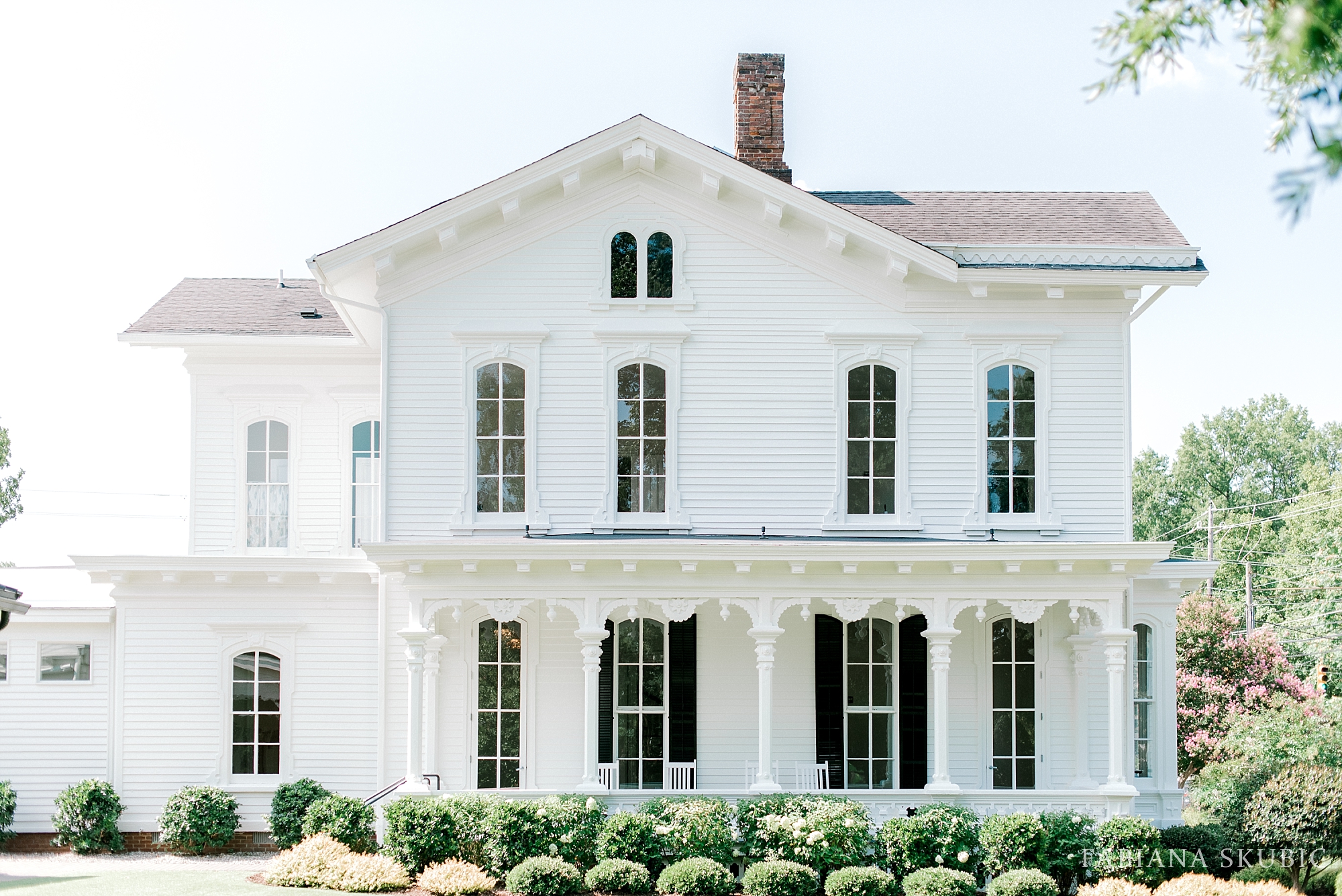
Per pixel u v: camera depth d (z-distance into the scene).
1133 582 20.47
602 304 20.03
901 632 19.78
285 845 19.62
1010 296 20.17
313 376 22.89
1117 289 20.19
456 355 19.97
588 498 19.77
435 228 19.56
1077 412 20.11
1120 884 16.28
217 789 20.08
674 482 19.80
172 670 20.64
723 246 20.17
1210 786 21.12
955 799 18.03
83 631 20.92
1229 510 63.34
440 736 19.67
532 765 19.62
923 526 19.84
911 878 16.33
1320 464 57.50
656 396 20.02
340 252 19.30
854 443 20.02
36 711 20.73
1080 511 19.97
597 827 17.30
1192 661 34.81
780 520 19.80
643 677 19.78
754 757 19.66
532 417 19.84
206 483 22.59
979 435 20.00
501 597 18.52
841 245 19.77
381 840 19.19
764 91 22.59
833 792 18.00
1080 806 17.98
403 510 19.72
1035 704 19.80
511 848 17.06
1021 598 18.48
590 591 18.47
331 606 20.86
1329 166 4.39
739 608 19.91
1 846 20.34
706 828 17.03
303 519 22.67
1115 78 5.98
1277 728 21.77
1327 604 51.59
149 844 20.31
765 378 20.02
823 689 19.72
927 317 20.17
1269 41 5.01
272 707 20.77
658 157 20.02
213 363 22.86
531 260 20.11
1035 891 15.96
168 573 20.55
